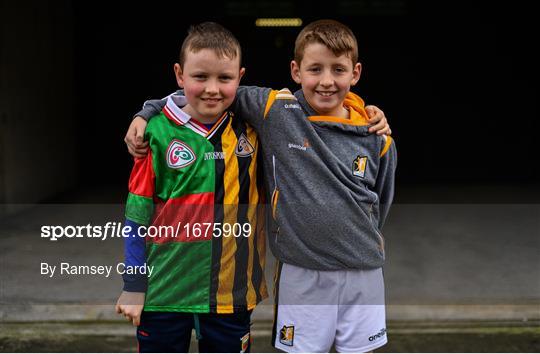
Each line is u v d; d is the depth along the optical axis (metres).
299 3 7.55
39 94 5.68
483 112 7.59
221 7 7.45
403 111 7.68
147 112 1.82
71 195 6.10
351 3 7.54
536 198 6.12
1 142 4.97
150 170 1.80
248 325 1.92
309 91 1.82
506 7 7.34
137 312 1.80
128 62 7.13
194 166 1.81
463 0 7.40
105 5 6.97
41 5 5.70
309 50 1.79
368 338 1.93
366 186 1.90
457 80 7.58
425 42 7.56
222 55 1.72
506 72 7.49
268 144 1.85
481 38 7.46
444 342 2.81
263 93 1.88
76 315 3.02
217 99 1.75
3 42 4.94
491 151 7.62
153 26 7.15
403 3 7.50
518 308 3.10
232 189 1.84
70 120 6.50
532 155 7.53
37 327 2.92
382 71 7.64
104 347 2.74
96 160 7.16
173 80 7.24
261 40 7.69
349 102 1.96
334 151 1.84
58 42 6.16
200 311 1.84
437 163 7.68
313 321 1.89
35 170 5.61
